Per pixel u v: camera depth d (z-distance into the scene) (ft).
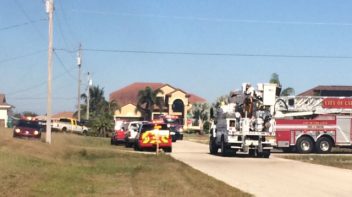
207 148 137.69
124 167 70.95
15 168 55.93
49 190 44.39
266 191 49.98
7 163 59.26
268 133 105.29
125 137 138.51
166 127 115.85
